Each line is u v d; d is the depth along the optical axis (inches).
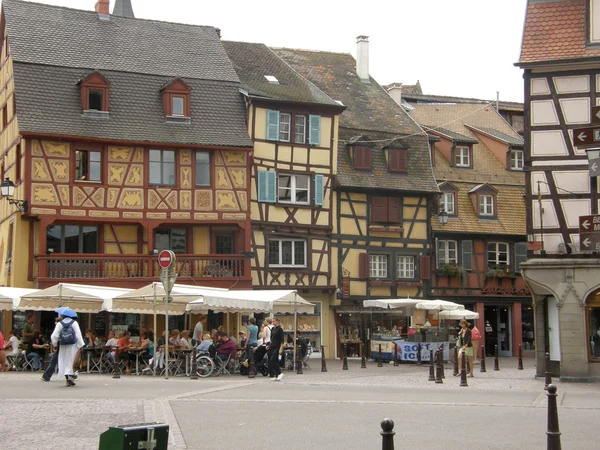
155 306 911.7
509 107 1993.1
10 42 1285.7
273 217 1387.8
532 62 947.3
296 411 573.9
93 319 1267.2
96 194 1250.6
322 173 1440.7
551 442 369.1
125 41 1381.6
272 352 860.6
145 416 538.9
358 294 1464.1
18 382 775.1
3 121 1364.4
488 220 1603.1
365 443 445.7
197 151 1312.7
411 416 555.8
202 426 502.6
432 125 1802.4
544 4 987.3
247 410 576.7
